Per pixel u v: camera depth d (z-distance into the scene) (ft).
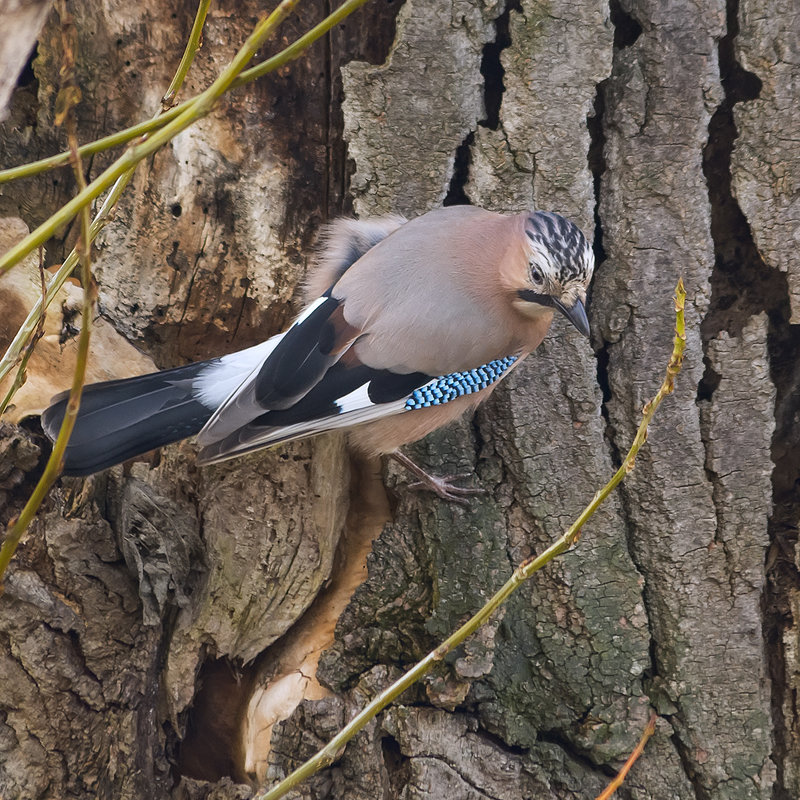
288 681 19.02
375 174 18.92
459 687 17.79
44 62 18.72
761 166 17.99
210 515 19.67
